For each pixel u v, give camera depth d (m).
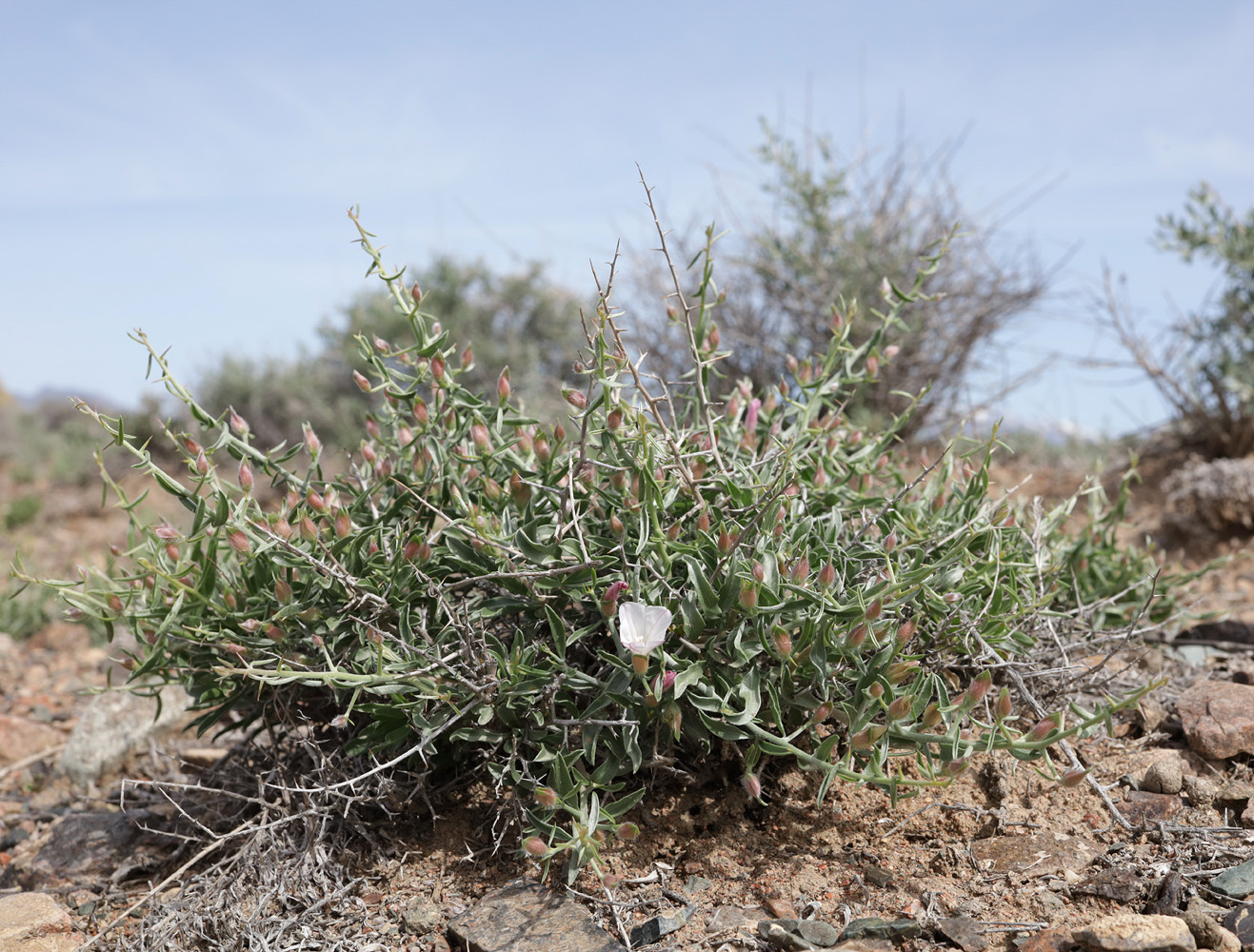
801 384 3.05
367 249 2.51
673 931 2.12
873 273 7.00
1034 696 2.84
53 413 14.06
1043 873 2.24
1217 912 2.03
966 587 2.56
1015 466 6.96
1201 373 6.34
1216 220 6.09
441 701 2.39
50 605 5.59
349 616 2.49
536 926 2.13
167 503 8.36
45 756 3.79
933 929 2.07
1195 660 3.56
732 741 2.39
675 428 2.69
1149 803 2.51
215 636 2.57
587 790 2.29
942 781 2.03
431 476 2.65
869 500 2.82
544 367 9.88
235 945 2.22
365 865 2.49
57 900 2.63
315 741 2.61
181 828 2.88
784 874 2.31
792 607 2.22
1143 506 5.88
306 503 2.70
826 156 7.16
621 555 2.37
